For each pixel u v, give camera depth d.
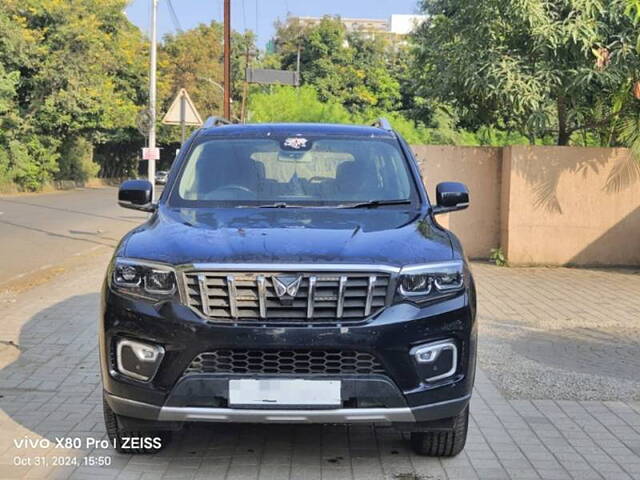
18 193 36.75
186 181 5.27
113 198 34.22
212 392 3.82
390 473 4.39
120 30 43.75
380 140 5.65
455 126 14.99
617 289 10.60
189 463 4.52
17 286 10.70
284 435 5.02
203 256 3.94
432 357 3.94
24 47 34.38
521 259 12.70
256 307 3.84
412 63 14.77
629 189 12.56
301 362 3.84
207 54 66.38
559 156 12.55
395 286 3.91
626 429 5.20
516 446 4.85
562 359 6.96
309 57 45.38
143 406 3.93
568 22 11.01
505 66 11.35
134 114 46.19
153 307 3.92
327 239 4.16
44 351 7.02
